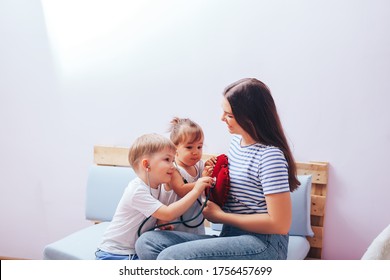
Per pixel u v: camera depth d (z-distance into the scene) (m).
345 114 2.69
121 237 2.12
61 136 3.16
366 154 2.68
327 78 2.70
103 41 3.02
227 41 2.82
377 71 2.63
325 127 2.72
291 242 2.54
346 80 2.67
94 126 3.09
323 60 2.69
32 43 3.15
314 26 2.69
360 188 2.70
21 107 3.21
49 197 3.22
